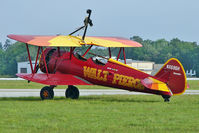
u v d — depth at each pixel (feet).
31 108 101.40
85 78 128.36
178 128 77.25
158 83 115.96
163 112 96.73
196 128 77.30
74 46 119.14
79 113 93.61
